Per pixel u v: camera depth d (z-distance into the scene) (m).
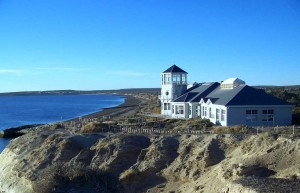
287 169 30.97
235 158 36.31
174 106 69.88
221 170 33.94
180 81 74.31
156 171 39.88
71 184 31.33
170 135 45.12
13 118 137.50
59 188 30.84
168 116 71.81
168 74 74.38
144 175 39.44
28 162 45.22
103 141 45.19
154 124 60.09
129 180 39.03
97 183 31.84
